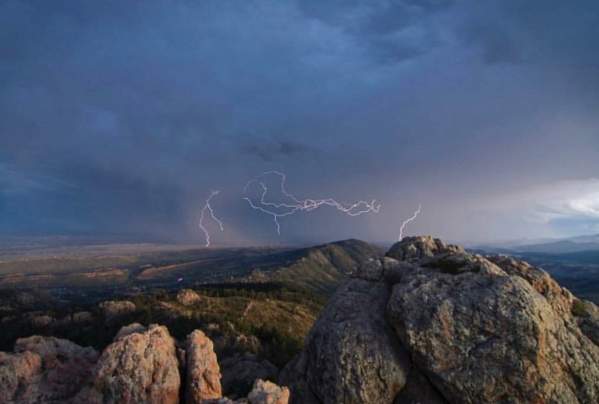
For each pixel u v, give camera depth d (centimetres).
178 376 3753
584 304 4481
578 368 3650
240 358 7475
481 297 3891
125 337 3812
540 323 3703
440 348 3788
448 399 3747
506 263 4675
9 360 3803
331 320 4434
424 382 3897
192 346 4034
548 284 4425
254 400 3225
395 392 3909
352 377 3916
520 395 3575
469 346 3753
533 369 3591
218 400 3394
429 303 3972
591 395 3581
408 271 4638
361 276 4934
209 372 3859
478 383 3631
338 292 4831
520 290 3894
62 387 3766
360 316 4338
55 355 4191
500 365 3644
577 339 3856
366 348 4028
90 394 3550
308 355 4422
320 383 4059
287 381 4434
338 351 4050
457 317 3844
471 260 4469
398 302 4088
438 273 4388
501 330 3734
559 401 3528
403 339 3975
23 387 3672
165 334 4066
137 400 3506
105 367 3603
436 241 5838
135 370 3600
